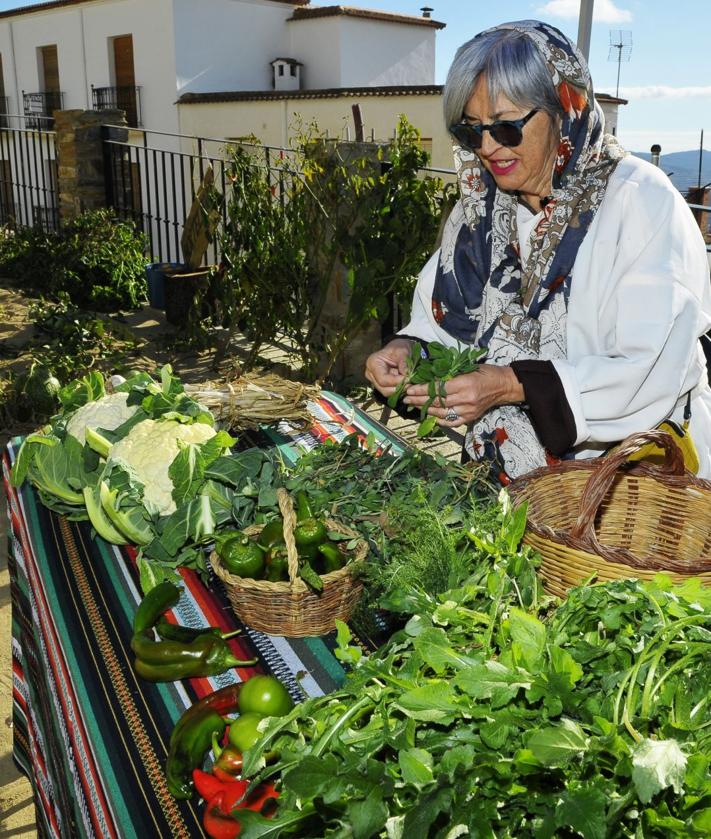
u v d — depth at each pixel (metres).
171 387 2.25
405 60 24.14
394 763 1.02
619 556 1.49
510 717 0.96
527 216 2.19
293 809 1.01
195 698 1.46
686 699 1.01
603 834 0.84
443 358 1.97
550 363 1.97
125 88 23.36
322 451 2.02
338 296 5.61
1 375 5.98
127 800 1.28
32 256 8.80
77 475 2.08
